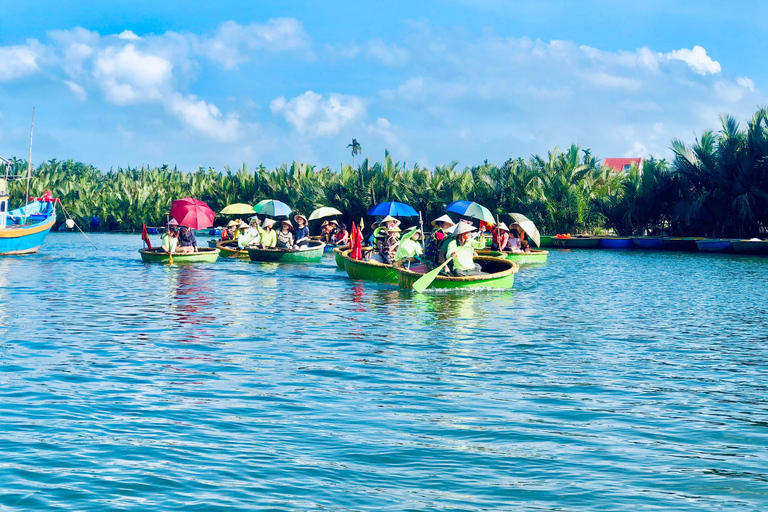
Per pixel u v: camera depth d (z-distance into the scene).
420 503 6.08
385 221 25.95
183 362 11.45
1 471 6.70
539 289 22.94
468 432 7.93
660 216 50.38
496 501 6.13
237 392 9.58
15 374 10.52
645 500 6.17
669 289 23.20
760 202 44.16
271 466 6.88
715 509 6.00
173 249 32.72
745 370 11.12
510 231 37.75
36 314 16.64
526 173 53.50
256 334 14.08
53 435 7.73
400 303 18.84
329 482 6.50
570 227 52.19
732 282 25.67
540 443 7.58
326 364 11.33
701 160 46.28
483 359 11.80
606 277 27.67
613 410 8.84
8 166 39.00
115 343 13.06
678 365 11.46
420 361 11.59
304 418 8.41
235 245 39.12
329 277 26.30
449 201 54.75
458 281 21.02
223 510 5.92
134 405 8.91
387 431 7.94
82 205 82.69
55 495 6.18
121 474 6.66
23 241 38.69
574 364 11.46
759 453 7.33
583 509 5.98
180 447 7.38
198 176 83.44
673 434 7.91
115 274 27.28
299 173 68.56
